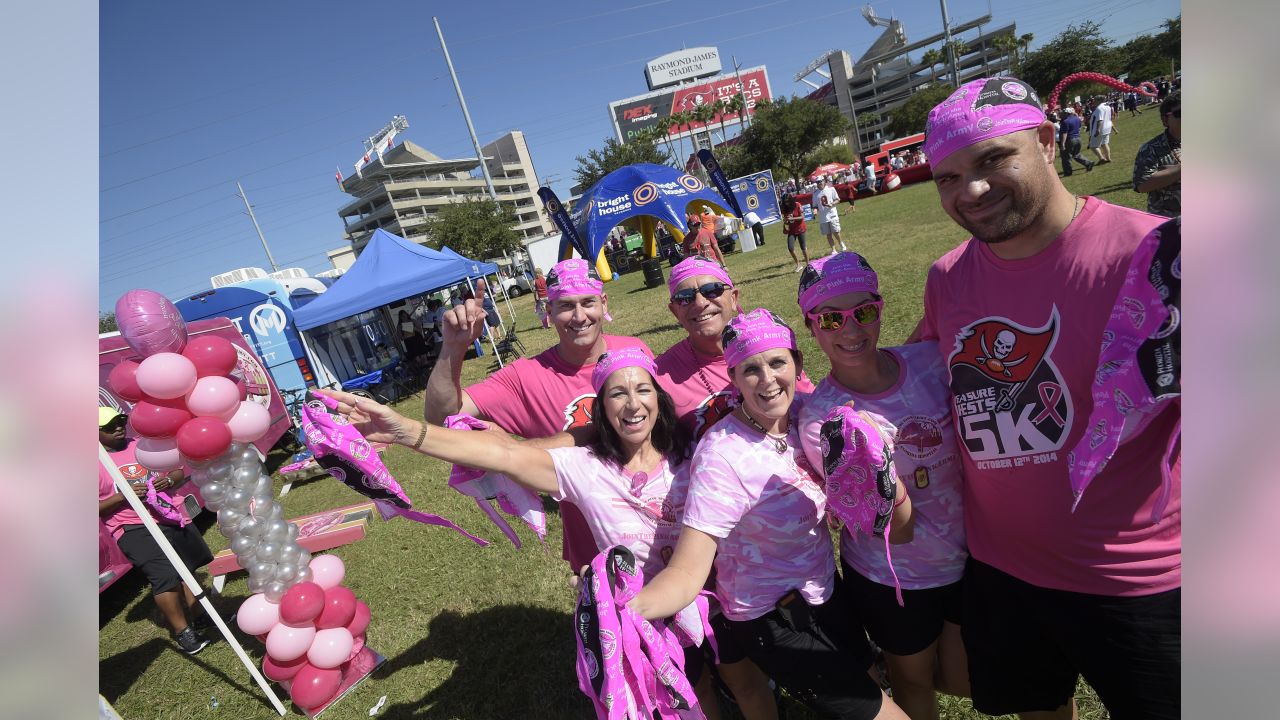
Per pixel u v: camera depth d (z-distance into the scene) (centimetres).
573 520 238
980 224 141
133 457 418
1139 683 148
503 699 313
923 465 181
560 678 317
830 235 1246
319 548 538
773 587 188
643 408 198
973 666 188
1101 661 154
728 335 184
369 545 530
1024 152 134
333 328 1176
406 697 333
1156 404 118
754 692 225
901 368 184
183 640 426
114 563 495
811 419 187
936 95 5881
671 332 977
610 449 206
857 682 188
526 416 266
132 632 479
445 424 226
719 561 197
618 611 157
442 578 448
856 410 182
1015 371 153
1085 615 153
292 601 321
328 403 196
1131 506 142
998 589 172
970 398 164
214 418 303
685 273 244
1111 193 1010
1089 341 139
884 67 10019
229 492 317
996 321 156
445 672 346
